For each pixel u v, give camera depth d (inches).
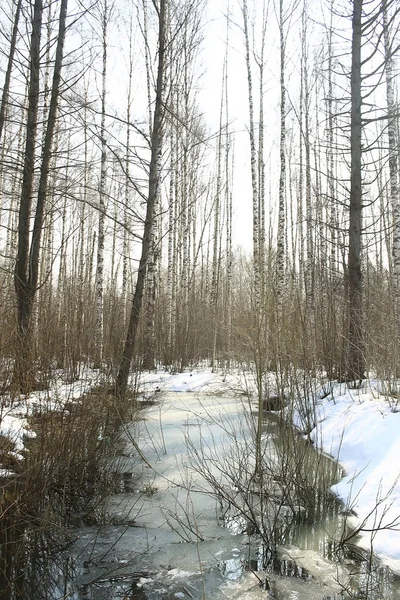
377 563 126.6
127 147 300.4
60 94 307.0
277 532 145.8
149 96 519.5
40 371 192.5
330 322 332.5
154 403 350.9
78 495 174.1
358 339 309.4
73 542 141.4
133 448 232.8
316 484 172.6
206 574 124.0
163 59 309.4
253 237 540.1
